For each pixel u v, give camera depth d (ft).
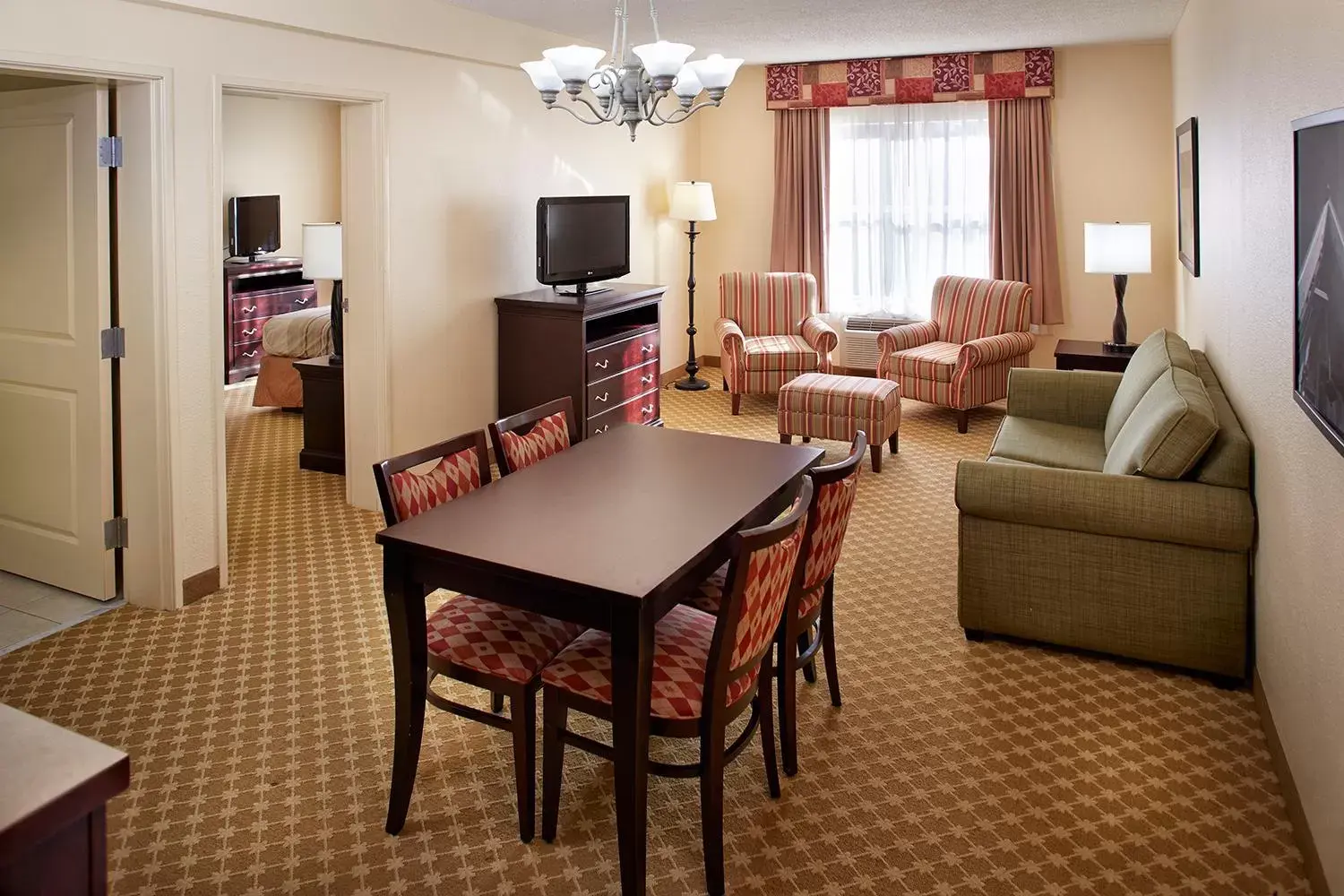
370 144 14.99
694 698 7.36
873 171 25.17
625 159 22.76
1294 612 8.28
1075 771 8.96
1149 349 15.11
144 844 7.91
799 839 8.05
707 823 7.29
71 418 12.26
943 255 24.85
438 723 9.80
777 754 9.27
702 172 27.04
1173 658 10.64
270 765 9.03
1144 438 10.59
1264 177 9.93
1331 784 6.95
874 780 8.86
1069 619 11.03
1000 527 11.11
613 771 9.02
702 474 9.71
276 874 7.57
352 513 16.24
